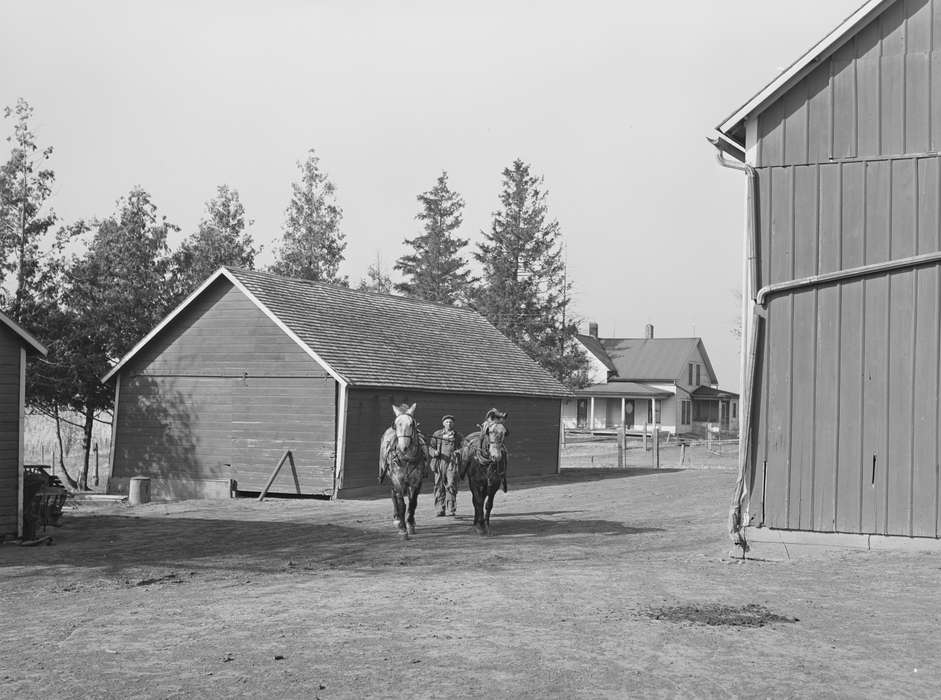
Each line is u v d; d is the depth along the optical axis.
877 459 15.40
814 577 13.87
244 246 50.06
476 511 20.75
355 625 10.98
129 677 8.89
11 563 17.38
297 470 31.62
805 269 15.87
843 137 15.77
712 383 95.88
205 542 20.00
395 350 35.88
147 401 34.69
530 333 77.88
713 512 24.77
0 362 20.94
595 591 13.04
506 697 8.18
